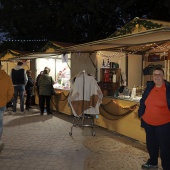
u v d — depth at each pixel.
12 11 18.20
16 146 4.99
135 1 15.91
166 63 6.82
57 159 4.34
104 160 4.32
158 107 3.64
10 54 12.66
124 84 7.31
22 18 18.00
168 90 3.61
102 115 6.40
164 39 4.79
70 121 7.37
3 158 4.34
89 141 5.38
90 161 4.27
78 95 5.79
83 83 5.80
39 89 8.31
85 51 7.35
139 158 4.44
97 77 7.56
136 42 5.24
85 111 5.85
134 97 5.75
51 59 10.27
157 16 16.12
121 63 7.50
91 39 18.94
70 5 16.84
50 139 5.49
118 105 5.65
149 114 3.76
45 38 19.08
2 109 4.57
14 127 6.54
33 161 4.23
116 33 6.30
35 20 17.58
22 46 20.72
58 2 18.16
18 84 8.38
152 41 5.10
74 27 18.56
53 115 8.30
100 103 5.90
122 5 16.59
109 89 6.94
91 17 18.48
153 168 3.99
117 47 6.37
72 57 7.80
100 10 16.98
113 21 18.39
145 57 7.70
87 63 7.94
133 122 5.38
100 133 6.05
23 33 20.03
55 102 8.93
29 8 17.70
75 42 19.00
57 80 10.03
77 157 4.44
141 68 7.80
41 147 4.95
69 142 5.30
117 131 5.89
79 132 6.12
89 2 16.02
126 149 4.89
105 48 6.61
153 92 3.75
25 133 5.96
